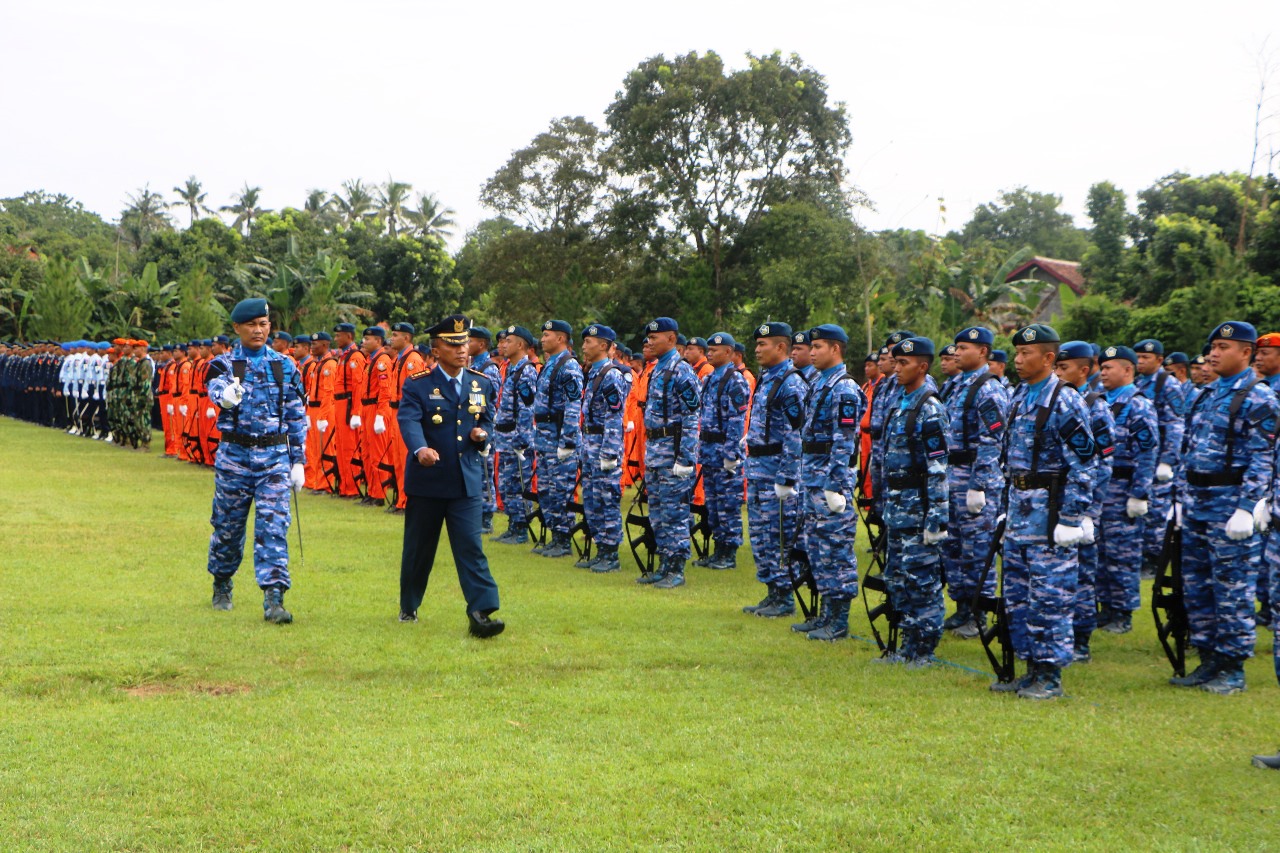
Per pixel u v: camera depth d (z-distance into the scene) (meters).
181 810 4.12
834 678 6.21
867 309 26.72
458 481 7.08
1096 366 9.68
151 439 22.70
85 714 5.23
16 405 27.95
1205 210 28.50
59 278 33.81
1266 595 7.34
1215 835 4.06
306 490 15.12
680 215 33.41
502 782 4.45
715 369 10.17
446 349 7.12
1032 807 4.29
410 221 70.38
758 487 8.15
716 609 8.25
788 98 32.50
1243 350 6.43
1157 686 6.34
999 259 43.31
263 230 48.19
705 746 4.94
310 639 6.80
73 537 10.23
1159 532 9.28
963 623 7.89
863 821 4.12
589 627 7.39
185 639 6.68
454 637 6.99
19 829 3.91
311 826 4.01
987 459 7.51
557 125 37.72
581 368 10.14
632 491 15.81
